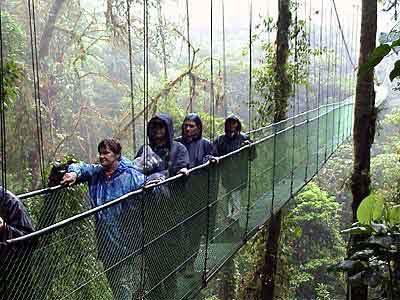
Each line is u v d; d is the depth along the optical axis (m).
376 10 5.52
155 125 2.59
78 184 2.22
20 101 6.20
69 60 8.73
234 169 3.08
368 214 2.28
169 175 2.57
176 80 7.32
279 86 5.83
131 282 1.85
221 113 9.04
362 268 2.24
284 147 4.48
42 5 8.39
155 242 2.03
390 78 1.47
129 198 1.83
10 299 1.27
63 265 1.47
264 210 3.84
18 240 1.28
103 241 1.68
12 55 6.04
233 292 6.65
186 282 2.35
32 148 6.40
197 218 2.47
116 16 7.46
